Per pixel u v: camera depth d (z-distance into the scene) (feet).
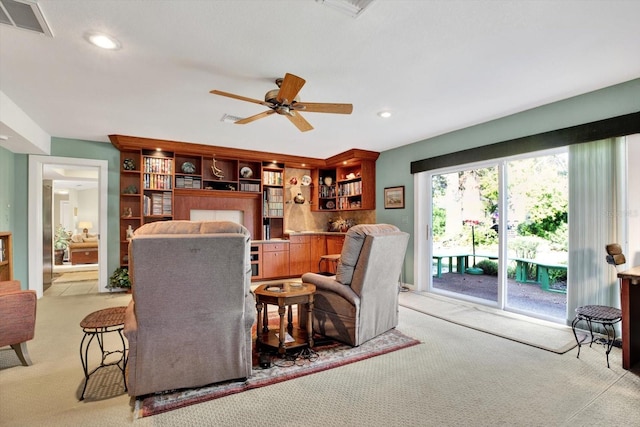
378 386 7.06
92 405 6.34
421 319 11.80
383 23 6.48
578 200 10.36
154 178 16.88
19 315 7.88
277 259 19.58
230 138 15.87
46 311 12.92
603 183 9.82
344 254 9.41
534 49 7.50
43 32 6.63
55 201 33.78
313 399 6.55
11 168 14.46
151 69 8.38
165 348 6.55
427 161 15.83
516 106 11.38
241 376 7.19
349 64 8.20
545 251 11.96
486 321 11.51
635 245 9.27
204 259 6.40
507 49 7.51
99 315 7.34
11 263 11.98
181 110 11.53
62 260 28.50
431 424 5.74
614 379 7.27
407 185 17.16
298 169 22.17
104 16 6.16
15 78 8.84
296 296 8.58
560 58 7.93
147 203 16.70
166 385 6.59
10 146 13.38
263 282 19.01
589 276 10.09
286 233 20.53
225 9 5.99
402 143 16.93
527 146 11.64
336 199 21.16
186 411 6.12
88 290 16.92
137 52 7.52
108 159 16.39
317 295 10.03
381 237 9.06
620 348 8.97
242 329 7.15
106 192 16.30
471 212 14.61
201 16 6.20
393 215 17.99
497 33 6.86
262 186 20.16
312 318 9.36
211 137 15.66
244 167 19.99
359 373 7.65
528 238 12.42
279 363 8.14
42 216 15.74
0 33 6.65
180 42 7.12
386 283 10.16
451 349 9.04
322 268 20.94
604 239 9.78
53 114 11.94
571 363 8.10
